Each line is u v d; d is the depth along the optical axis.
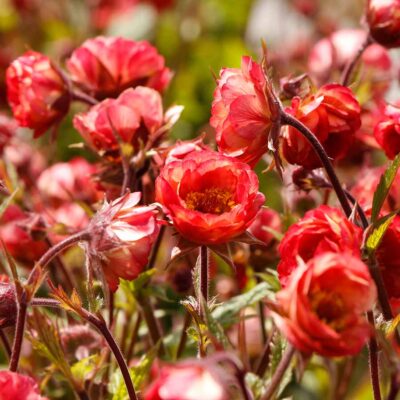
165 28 1.03
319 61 0.71
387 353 0.47
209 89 0.95
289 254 0.47
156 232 0.51
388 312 0.51
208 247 0.50
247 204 0.49
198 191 0.51
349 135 0.53
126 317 0.61
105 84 0.61
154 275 0.62
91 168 0.68
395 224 0.52
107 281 0.51
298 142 0.52
